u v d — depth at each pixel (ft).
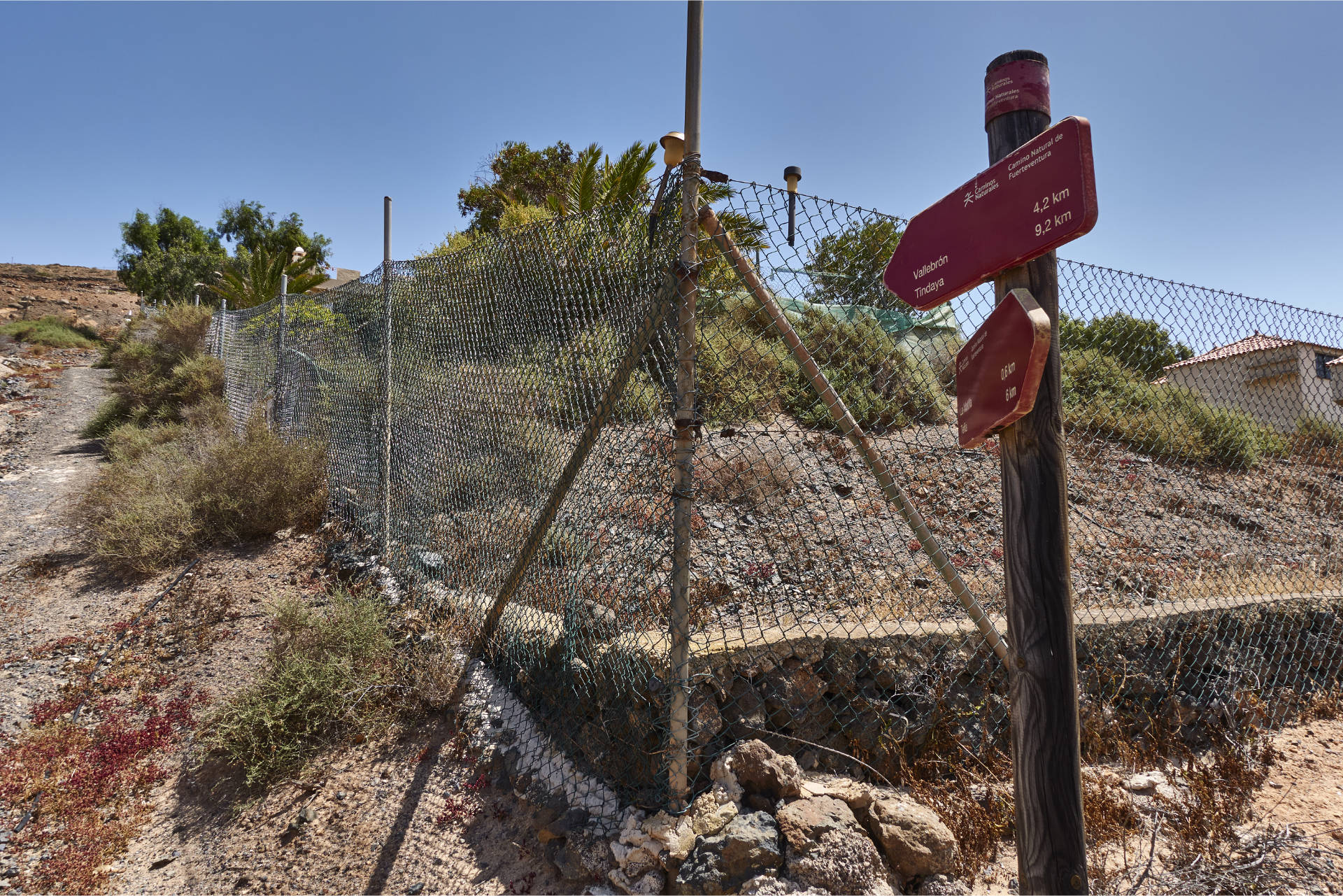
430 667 11.23
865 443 6.87
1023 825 5.30
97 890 8.57
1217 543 13.76
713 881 6.82
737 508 13.85
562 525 9.70
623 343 8.21
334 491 18.76
